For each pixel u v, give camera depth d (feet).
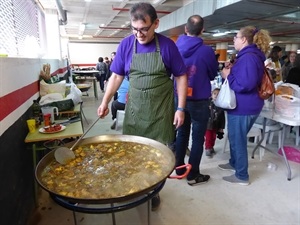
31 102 8.25
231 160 8.41
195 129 7.08
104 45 57.47
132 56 5.01
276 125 8.87
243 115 6.97
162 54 4.89
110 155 4.36
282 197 6.84
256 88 6.77
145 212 6.19
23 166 6.00
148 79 5.00
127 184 3.38
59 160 4.08
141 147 4.61
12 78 5.86
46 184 3.41
